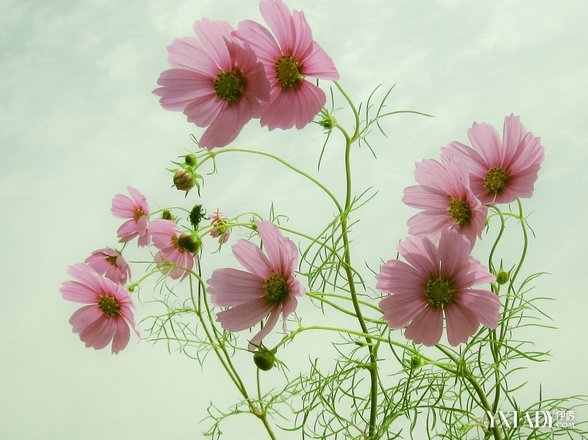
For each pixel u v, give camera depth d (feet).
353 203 2.15
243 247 2.04
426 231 2.21
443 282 2.04
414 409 2.22
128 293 2.28
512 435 2.22
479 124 2.22
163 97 2.10
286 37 2.03
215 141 2.10
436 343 2.05
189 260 2.40
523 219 2.24
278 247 2.02
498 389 2.21
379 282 2.06
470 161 2.23
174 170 2.23
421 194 2.21
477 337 2.21
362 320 2.14
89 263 2.44
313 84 2.02
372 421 2.17
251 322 2.04
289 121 2.06
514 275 2.24
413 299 2.05
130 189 2.54
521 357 2.22
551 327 2.22
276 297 2.04
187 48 2.08
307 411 2.22
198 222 2.29
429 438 2.21
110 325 2.36
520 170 2.20
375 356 2.17
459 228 2.17
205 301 2.30
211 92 2.10
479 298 2.00
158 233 2.40
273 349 2.03
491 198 2.22
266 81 2.00
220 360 2.26
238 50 2.03
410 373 2.20
